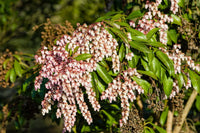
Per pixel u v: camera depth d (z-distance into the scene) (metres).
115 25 2.18
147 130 2.61
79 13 3.90
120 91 2.07
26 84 2.64
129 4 2.86
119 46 2.21
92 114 2.58
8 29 4.99
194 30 2.64
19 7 5.15
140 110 2.85
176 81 2.39
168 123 3.04
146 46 2.10
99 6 4.00
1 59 3.10
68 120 2.09
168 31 2.52
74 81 1.98
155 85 2.32
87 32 2.10
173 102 2.70
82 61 2.00
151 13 2.34
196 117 4.15
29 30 4.70
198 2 2.83
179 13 2.54
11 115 3.31
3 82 3.05
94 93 2.08
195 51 2.72
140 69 2.39
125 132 2.26
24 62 3.41
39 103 2.96
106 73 2.08
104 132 2.92
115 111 2.93
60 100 2.10
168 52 2.43
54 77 1.98
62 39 2.14
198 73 2.57
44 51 2.09
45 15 4.71
